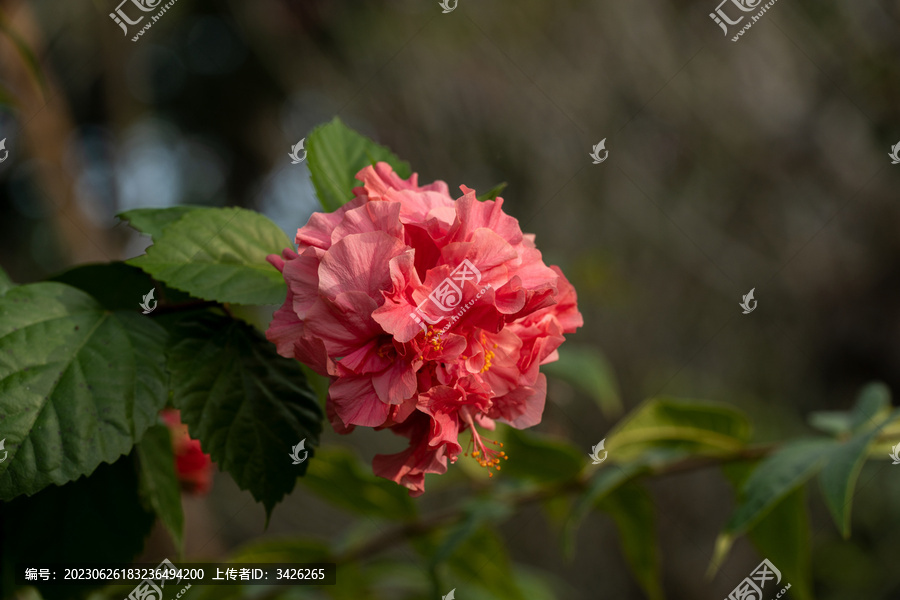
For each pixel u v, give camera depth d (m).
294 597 2.24
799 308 6.45
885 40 6.16
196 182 6.82
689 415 2.28
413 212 1.44
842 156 6.34
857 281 6.47
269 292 1.51
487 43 5.57
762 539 2.24
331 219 1.43
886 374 6.60
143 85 6.15
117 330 1.53
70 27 4.84
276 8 5.62
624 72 5.91
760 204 6.30
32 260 5.70
